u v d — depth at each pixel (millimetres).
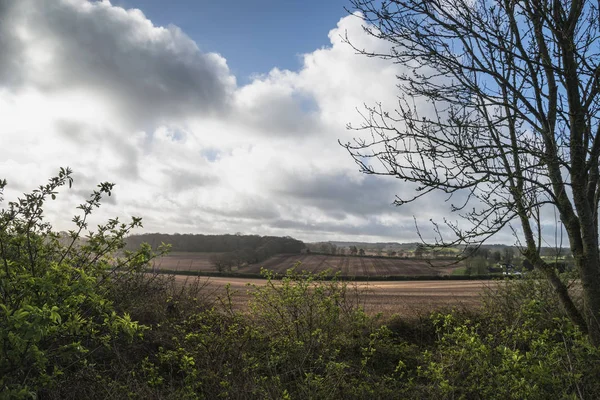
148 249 4703
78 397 4598
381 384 5461
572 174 4410
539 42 4520
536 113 4523
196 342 5586
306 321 6613
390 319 8727
